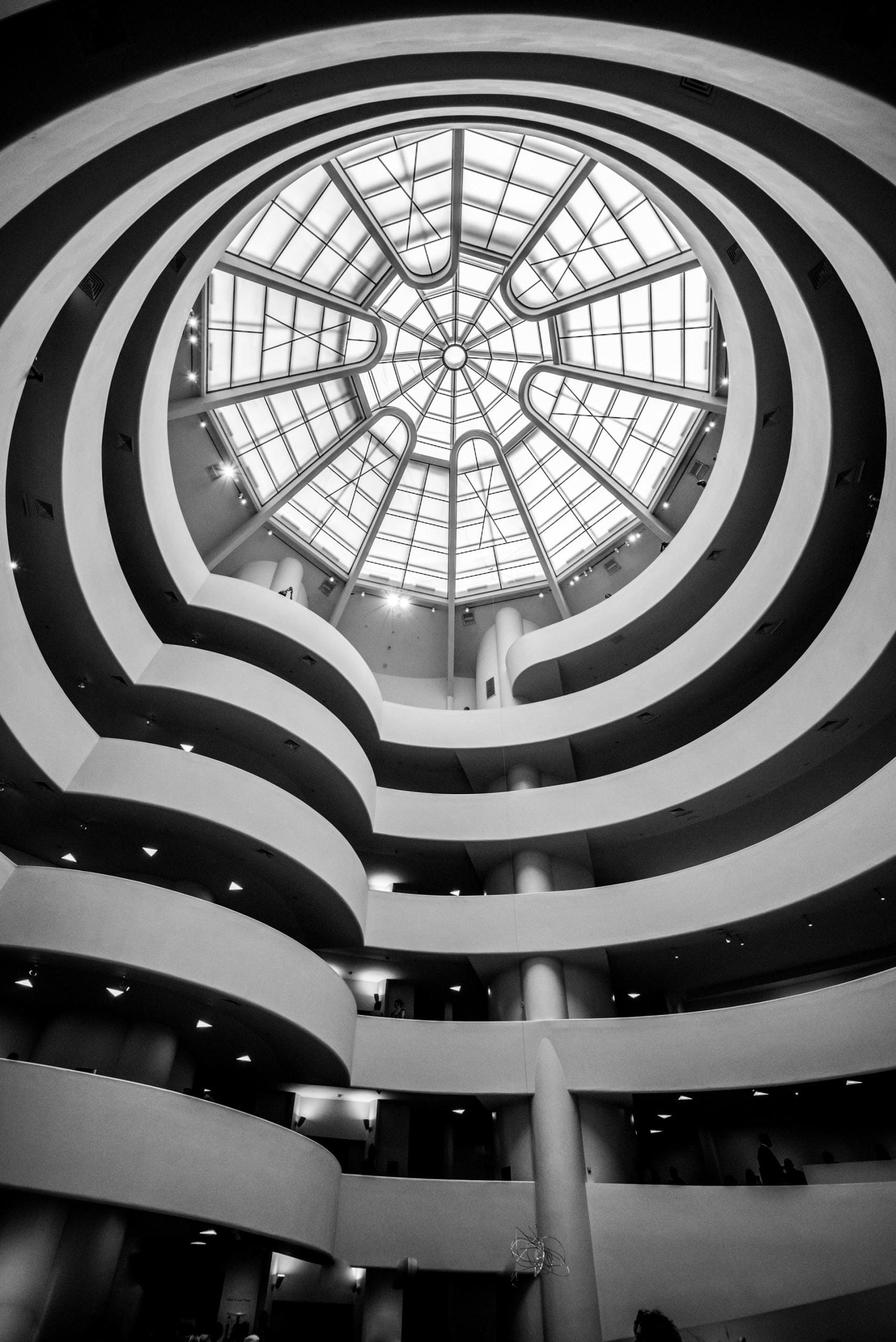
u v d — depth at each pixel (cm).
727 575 2286
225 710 2056
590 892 2136
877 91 544
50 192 707
